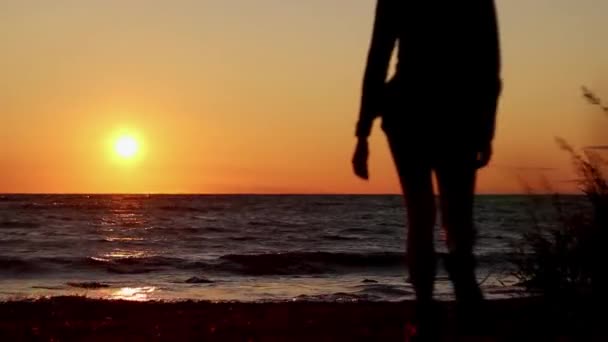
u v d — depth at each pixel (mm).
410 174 3561
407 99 3502
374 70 3525
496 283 13156
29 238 31188
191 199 108500
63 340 5820
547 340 4418
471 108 3494
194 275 18281
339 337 5418
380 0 3523
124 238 32219
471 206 3578
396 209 71688
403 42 3562
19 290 14469
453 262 3621
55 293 13852
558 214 4969
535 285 4957
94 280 16984
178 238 33250
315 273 18922
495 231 33781
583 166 4836
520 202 5348
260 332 5871
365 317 6879
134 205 73875
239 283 16125
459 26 3502
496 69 3555
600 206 4797
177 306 8953
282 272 19047
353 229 41094
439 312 3674
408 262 3637
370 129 3584
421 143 3496
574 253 4828
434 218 3578
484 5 3547
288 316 7168
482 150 3559
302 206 79375
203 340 5562
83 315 7867
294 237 35281
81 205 71188
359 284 15453
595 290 4781
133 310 8438
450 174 3527
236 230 39219
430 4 3506
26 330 6434
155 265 19953
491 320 3957
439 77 3482
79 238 31422
